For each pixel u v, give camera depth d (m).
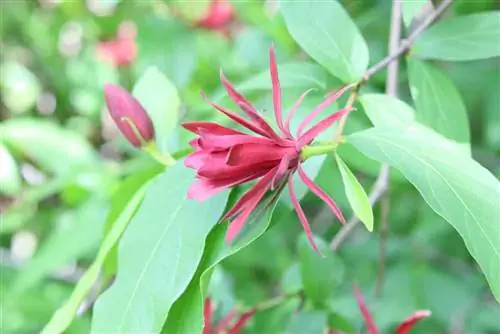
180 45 0.60
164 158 0.32
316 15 0.30
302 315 0.37
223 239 0.27
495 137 0.50
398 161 0.25
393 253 0.55
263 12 0.60
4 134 0.57
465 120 0.32
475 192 0.25
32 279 0.47
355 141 0.26
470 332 0.50
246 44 0.52
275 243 0.58
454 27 0.32
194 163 0.25
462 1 0.43
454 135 0.32
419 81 0.32
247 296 0.55
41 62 0.86
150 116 0.33
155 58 0.60
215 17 0.62
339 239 0.39
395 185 0.52
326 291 0.37
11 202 0.68
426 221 0.53
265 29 0.52
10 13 0.83
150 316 0.26
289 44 0.51
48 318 0.54
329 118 0.25
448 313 0.50
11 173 0.57
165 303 0.26
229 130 0.25
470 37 0.31
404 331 0.31
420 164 0.25
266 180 0.25
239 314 0.39
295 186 0.28
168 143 0.36
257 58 0.51
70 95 0.82
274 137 0.25
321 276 0.37
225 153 0.25
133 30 0.72
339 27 0.30
